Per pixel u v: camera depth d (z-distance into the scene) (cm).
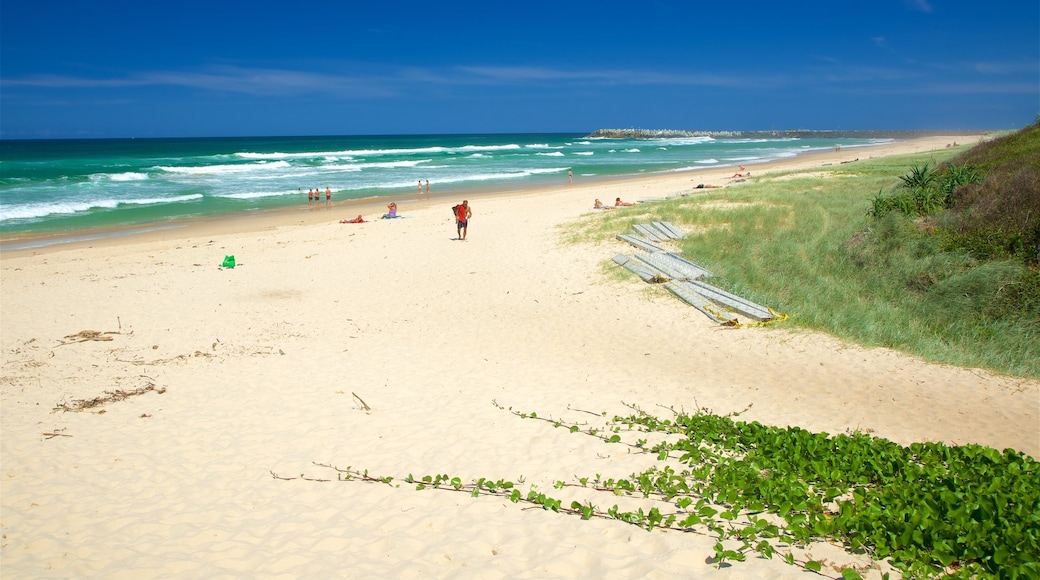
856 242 1470
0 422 813
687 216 2005
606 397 852
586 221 2177
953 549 434
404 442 731
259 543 543
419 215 2730
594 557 478
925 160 3591
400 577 477
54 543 557
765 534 480
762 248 1574
